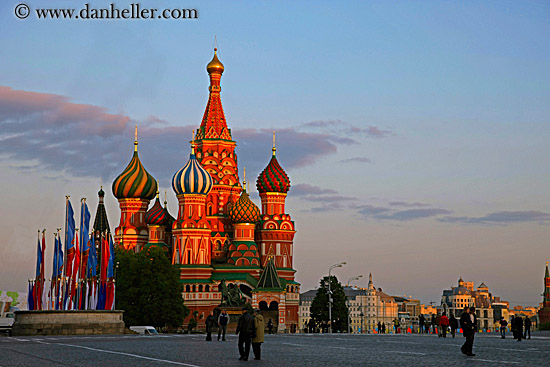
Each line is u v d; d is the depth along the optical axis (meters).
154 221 174.62
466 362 35.91
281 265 176.12
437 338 75.81
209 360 38.22
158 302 131.75
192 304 162.12
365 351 46.44
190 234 164.62
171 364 34.94
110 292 89.50
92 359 38.50
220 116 185.25
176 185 167.50
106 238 90.56
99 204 126.38
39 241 85.69
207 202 179.38
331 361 37.16
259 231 176.88
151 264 133.75
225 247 176.75
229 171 182.75
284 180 180.62
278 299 161.75
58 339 68.06
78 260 86.81
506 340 69.38
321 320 170.25
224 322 68.31
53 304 85.75
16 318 82.75
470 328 41.12
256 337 38.47
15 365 34.53
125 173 175.75
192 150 170.00
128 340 66.00
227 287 159.88
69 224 86.19
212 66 186.50
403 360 37.62
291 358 39.78
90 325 85.00
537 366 33.16
